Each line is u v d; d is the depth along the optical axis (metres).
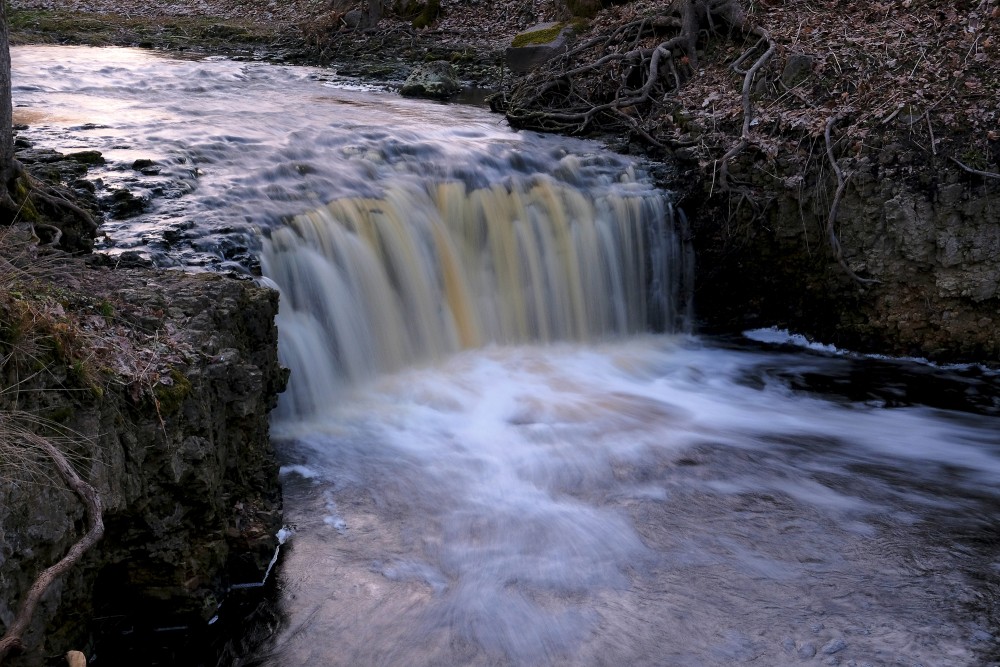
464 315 11.17
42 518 5.01
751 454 9.05
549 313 11.79
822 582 6.92
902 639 6.30
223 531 6.50
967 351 11.51
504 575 6.87
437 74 17.64
